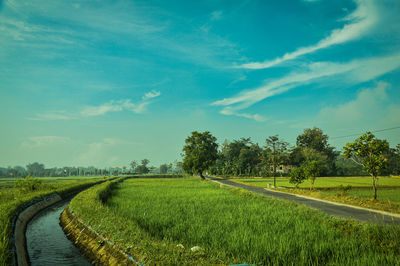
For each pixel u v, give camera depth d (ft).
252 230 37.96
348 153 91.40
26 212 60.39
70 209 57.41
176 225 41.29
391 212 67.56
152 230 38.34
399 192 113.19
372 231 36.37
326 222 43.75
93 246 33.60
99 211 48.83
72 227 45.78
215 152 270.26
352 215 62.44
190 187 143.23
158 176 401.49
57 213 70.03
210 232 36.45
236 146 423.23
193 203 70.49
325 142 375.45
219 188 134.51
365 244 31.24
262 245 29.94
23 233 46.44
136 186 153.89
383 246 31.71
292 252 28.09
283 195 112.37
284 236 33.27
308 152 337.11
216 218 47.19
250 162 373.61
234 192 106.01
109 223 37.63
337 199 91.56
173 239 34.58
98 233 35.58
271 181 226.17
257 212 54.60
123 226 35.83
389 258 25.77
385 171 84.79
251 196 85.66
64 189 114.52
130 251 26.50
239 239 32.30
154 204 67.72
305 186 153.28
